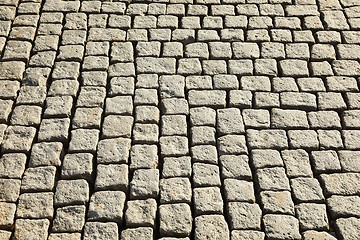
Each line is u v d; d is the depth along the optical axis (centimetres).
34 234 190
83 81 238
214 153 213
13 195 200
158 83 238
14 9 272
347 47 254
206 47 254
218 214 196
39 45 254
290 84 238
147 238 190
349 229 191
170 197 200
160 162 212
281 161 211
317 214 196
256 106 230
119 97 232
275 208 197
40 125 221
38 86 236
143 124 223
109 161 210
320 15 271
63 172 206
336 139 218
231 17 269
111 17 269
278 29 263
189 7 274
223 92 235
